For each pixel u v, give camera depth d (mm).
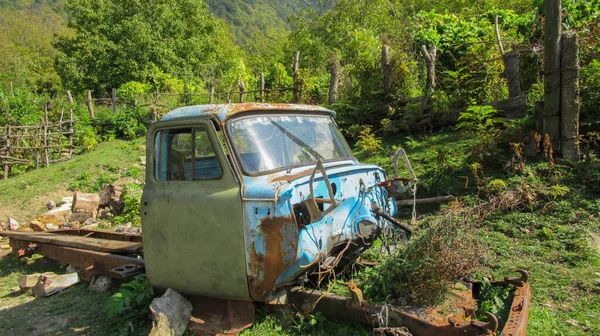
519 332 3170
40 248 7312
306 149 4715
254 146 4344
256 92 17656
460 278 4070
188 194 4363
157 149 4691
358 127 11156
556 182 6613
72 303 5570
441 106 10320
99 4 33812
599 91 7238
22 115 18156
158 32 33219
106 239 7309
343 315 4023
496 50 10938
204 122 4340
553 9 6863
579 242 5418
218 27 39844
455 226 4180
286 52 36344
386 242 4926
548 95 7102
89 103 19781
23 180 14203
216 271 4199
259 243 3938
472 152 7656
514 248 5629
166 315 4176
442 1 26625
